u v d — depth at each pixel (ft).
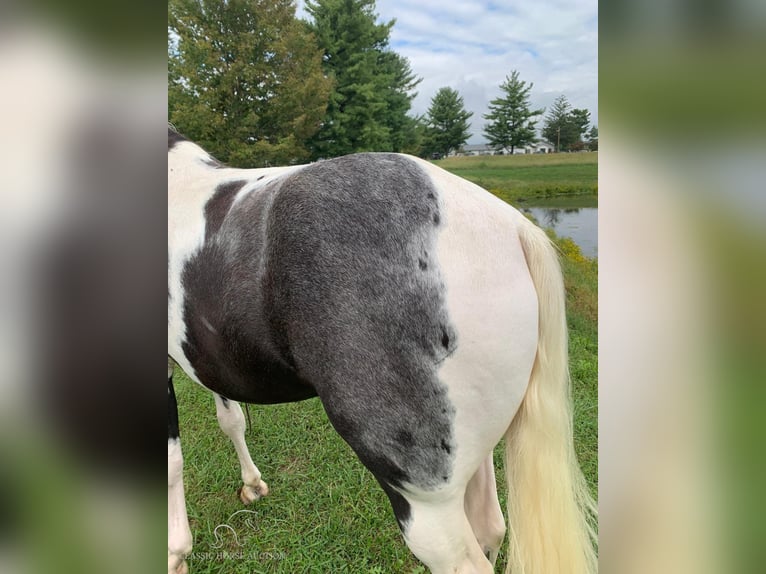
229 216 4.40
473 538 4.09
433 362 3.62
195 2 31.32
